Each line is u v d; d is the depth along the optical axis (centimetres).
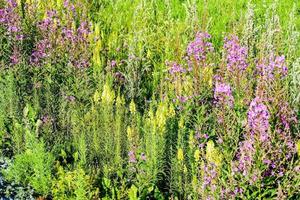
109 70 965
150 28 1140
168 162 764
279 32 937
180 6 1301
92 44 1018
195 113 838
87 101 920
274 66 679
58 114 902
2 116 858
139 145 767
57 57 989
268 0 1367
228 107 730
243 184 655
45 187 741
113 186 761
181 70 892
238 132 707
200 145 756
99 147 806
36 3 1138
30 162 767
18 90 904
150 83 1012
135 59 989
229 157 704
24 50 1038
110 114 816
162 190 777
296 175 652
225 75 856
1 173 794
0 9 1043
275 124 670
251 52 909
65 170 753
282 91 671
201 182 691
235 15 1236
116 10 1261
